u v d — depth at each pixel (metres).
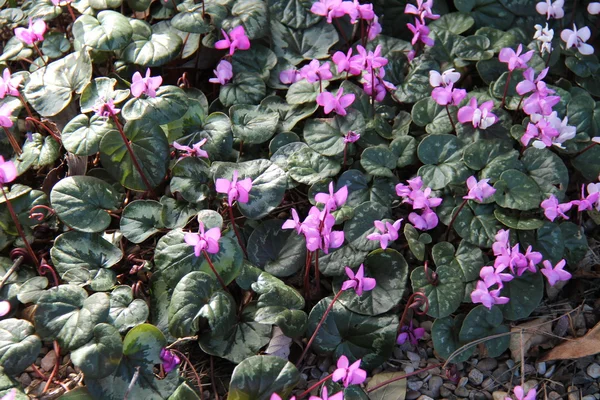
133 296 0.77
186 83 0.87
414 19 0.94
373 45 0.91
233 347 0.74
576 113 0.85
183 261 0.75
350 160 0.82
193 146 0.79
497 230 0.79
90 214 0.78
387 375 0.75
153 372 0.73
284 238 0.79
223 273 0.75
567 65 0.88
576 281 0.81
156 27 0.91
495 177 0.80
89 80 0.83
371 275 0.77
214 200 0.81
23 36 0.84
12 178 0.75
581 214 0.81
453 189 0.81
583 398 0.74
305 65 0.86
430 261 0.80
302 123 0.86
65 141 0.80
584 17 0.94
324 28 0.91
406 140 0.83
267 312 0.74
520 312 0.77
